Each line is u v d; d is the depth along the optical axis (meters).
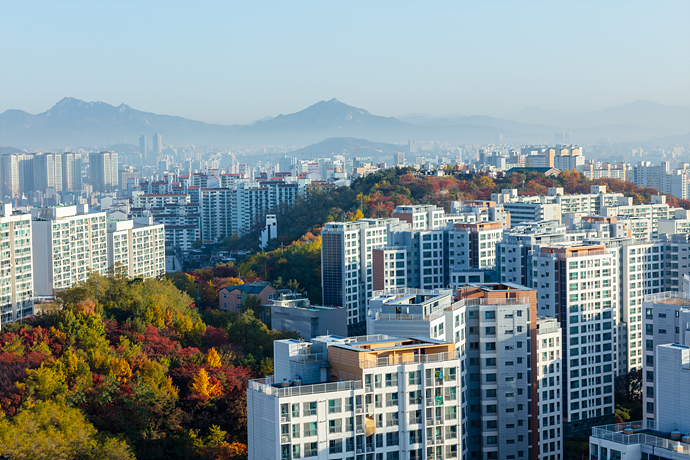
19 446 187.25
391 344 184.88
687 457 150.00
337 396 169.12
